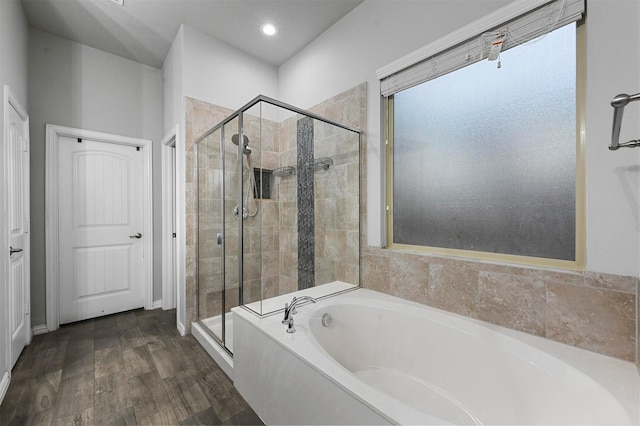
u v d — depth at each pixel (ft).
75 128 9.18
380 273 6.98
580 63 4.44
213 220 7.88
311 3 7.54
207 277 8.19
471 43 5.42
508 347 4.44
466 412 4.64
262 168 6.91
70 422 4.94
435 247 6.32
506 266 4.94
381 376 5.65
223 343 7.02
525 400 4.11
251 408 5.36
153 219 10.78
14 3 6.80
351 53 7.79
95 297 9.77
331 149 7.63
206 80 8.85
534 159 4.95
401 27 6.56
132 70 10.34
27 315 7.71
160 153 10.93
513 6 4.79
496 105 5.40
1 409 5.22
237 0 7.43
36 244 8.53
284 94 10.34
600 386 3.40
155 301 10.80
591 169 4.15
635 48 3.79
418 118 6.61
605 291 4.01
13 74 6.68
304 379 4.11
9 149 6.20
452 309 5.65
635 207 3.81
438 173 6.27
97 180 9.77
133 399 5.56
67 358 7.07
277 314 5.77
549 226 4.81
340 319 6.28
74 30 8.65
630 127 3.83
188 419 5.07
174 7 7.70
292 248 7.26
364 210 7.32
